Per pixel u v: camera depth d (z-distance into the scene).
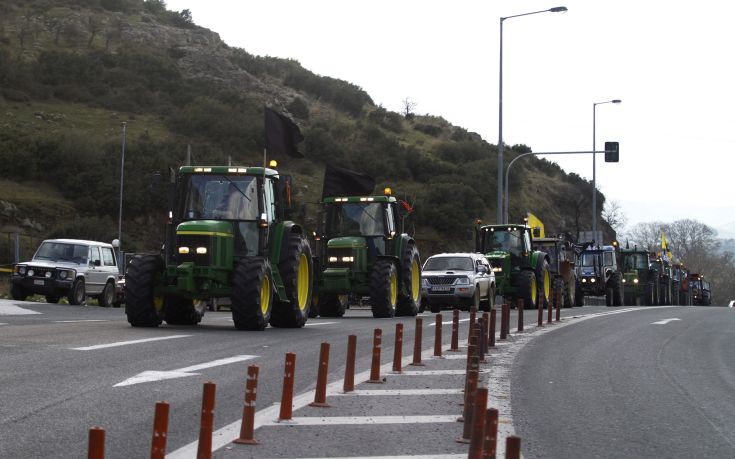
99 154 65.44
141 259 20.28
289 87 114.50
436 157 98.75
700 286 88.56
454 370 14.82
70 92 85.75
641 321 29.56
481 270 35.94
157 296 21.06
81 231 55.31
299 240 22.06
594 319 30.56
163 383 11.84
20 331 18.56
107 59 98.44
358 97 117.75
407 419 10.12
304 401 11.05
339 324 24.17
